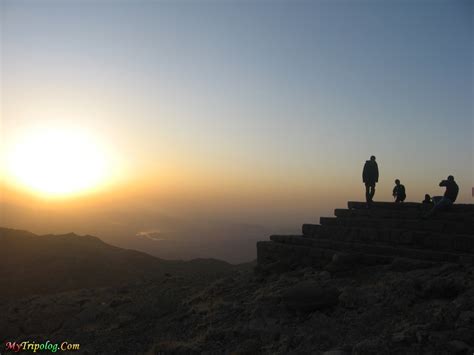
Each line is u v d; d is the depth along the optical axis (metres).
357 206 16.67
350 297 9.97
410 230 13.21
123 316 13.85
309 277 12.77
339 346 8.02
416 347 7.08
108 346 11.41
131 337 11.83
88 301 16.59
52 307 16.09
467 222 12.76
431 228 13.01
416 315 8.48
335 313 9.70
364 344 7.43
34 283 24.30
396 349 7.15
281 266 14.59
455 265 10.38
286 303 10.30
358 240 14.16
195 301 13.99
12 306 17.41
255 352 8.80
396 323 8.43
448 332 7.32
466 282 9.12
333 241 14.34
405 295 9.41
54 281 24.80
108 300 16.31
